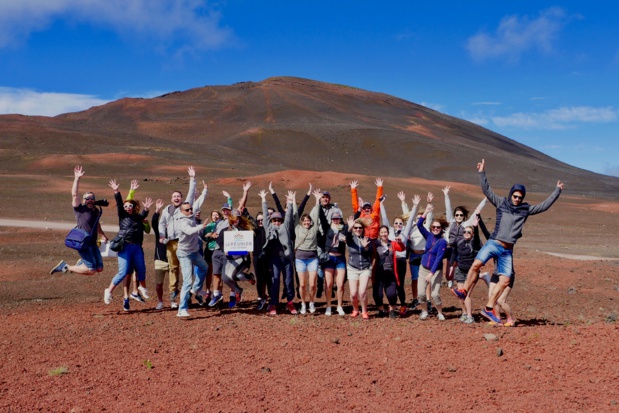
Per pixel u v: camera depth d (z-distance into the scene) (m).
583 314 12.03
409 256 11.31
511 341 7.60
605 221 46.94
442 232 9.89
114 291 14.05
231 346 7.80
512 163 136.38
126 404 5.75
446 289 14.79
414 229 11.00
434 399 5.79
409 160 133.62
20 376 6.60
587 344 7.22
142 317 10.00
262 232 10.31
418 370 6.65
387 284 10.09
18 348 7.79
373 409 5.57
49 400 5.86
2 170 80.06
